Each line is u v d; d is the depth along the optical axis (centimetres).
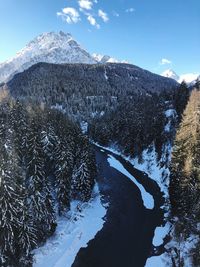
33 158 4859
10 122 6525
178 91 10788
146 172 9238
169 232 5353
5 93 10531
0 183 3841
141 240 5197
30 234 4194
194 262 4194
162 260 4584
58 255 4662
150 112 12106
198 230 4822
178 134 6191
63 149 5738
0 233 3828
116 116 14912
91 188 6994
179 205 5597
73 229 5456
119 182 8262
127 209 6456
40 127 6656
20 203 4031
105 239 5212
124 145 11906
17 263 4031
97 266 4484
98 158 10925
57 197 5600
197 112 5866
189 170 5169
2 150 4284
